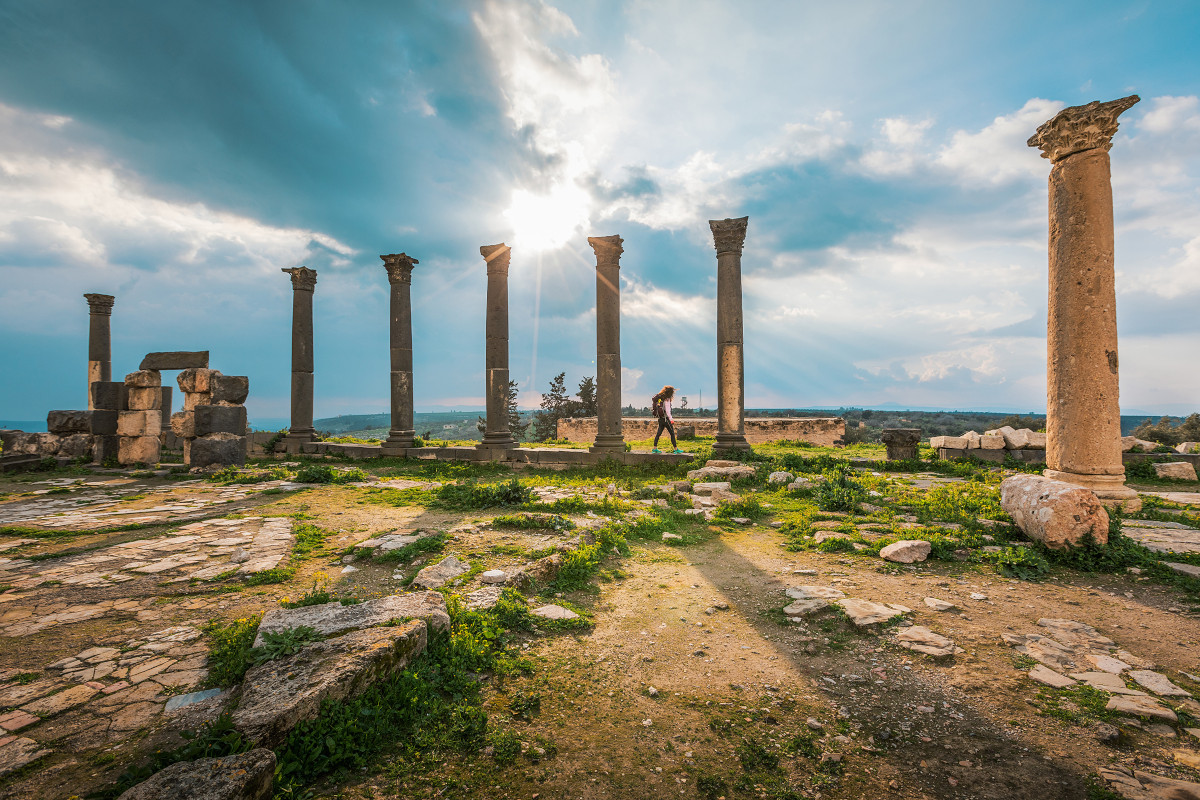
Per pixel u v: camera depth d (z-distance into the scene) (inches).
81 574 235.3
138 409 653.9
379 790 105.8
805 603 197.8
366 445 765.9
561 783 109.8
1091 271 340.2
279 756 108.9
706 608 199.8
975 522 289.4
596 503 356.8
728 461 506.9
